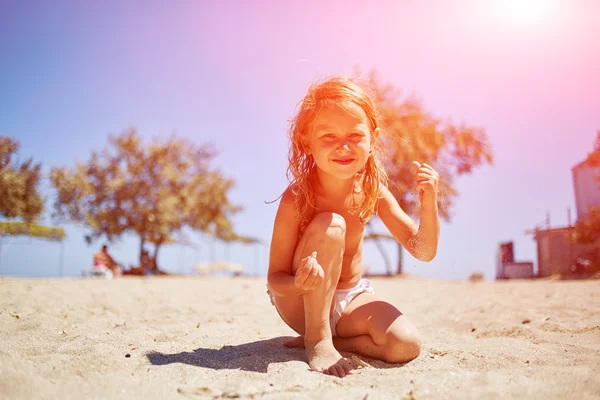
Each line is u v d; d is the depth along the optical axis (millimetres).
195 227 25578
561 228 12312
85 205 23250
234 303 5320
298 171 2293
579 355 2270
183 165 24844
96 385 1684
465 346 2557
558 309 3965
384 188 2482
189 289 7727
